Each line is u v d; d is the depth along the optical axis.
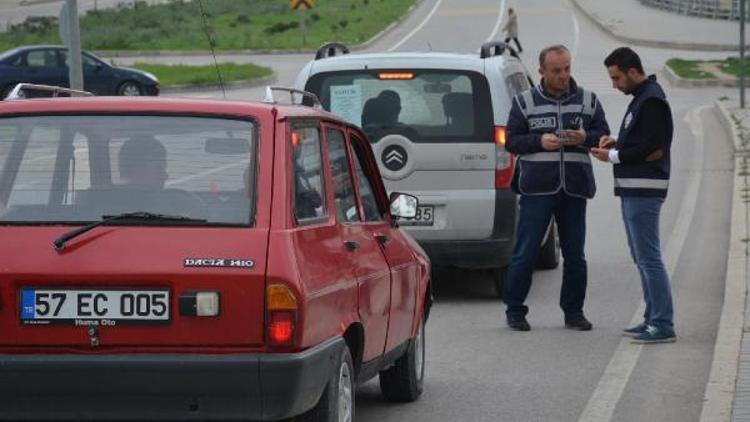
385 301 15.32
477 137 24.84
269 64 104.06
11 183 13.04
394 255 15.99
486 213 24.86
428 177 24.88
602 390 18.28
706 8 129.38
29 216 12.80
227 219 12.63
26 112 13.34
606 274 28.44
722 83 80.81
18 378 12.34
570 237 22.52
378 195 16.70
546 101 22.16
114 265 12.39
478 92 24.91
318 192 13.80
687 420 16.64
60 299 12.43
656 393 18.06
